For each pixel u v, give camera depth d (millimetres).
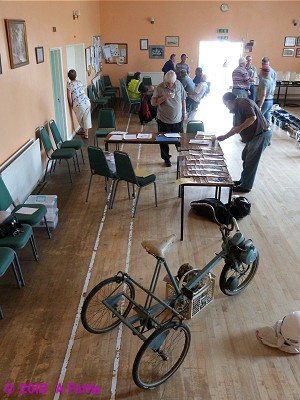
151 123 8617
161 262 2445
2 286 3104
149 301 2641
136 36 11109
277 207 4480
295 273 3277
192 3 10680
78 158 6230
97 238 3814
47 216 3906
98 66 10664
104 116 6355
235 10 10695
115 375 2330
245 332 2654
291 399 2184
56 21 6145
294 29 10797
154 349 2139
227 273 2939
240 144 7000
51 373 2338
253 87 8070
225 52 11461
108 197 4738
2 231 2988
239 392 2227
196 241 3762
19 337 2596
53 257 3492
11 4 4211
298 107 10398
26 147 4625
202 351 2500
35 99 5094
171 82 5074
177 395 2211
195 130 5316
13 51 4211
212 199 4277
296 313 2529
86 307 2408
